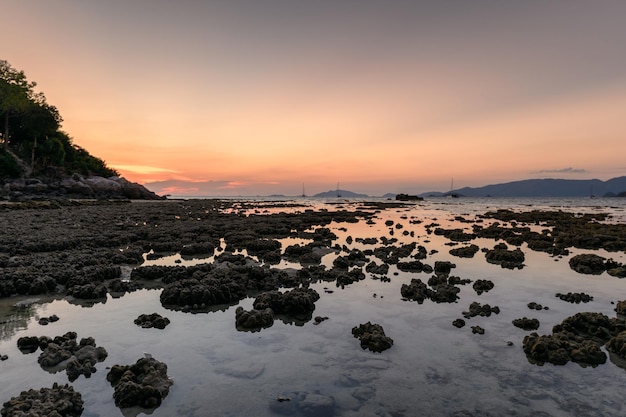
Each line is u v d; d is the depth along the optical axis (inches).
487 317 332.8
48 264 475.8
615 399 203.8
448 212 2032.5
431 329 303.3
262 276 444.8
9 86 2822.3
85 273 435.8
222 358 248.1
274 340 278.5
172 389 210.1
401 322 318.7
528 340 265.4
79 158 3927.2
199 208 1968.5
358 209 2356.1
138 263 540.7
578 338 276.8
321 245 700.0
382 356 253.1
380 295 395.9
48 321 312.3
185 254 625.3
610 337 286.5
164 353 255.0
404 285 410.9
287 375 226.7
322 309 350.6
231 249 690.2
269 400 200.1
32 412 177.3
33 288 385.7
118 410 192.2
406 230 1034.1
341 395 205.5
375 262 571.5
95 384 216.2
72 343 257.4
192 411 190.4
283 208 2311.8
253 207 2379.4
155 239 759.7
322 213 1723.7
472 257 625.6
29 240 645.9
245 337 283.4
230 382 217.9
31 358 246.7
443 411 191.5
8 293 381.1
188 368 234.1
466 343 276.4
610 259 571.8
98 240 668.7
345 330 299.7
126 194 3316.9
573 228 1082.1
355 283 443.8
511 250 662.5
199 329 299.0
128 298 379.2
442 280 448.1
